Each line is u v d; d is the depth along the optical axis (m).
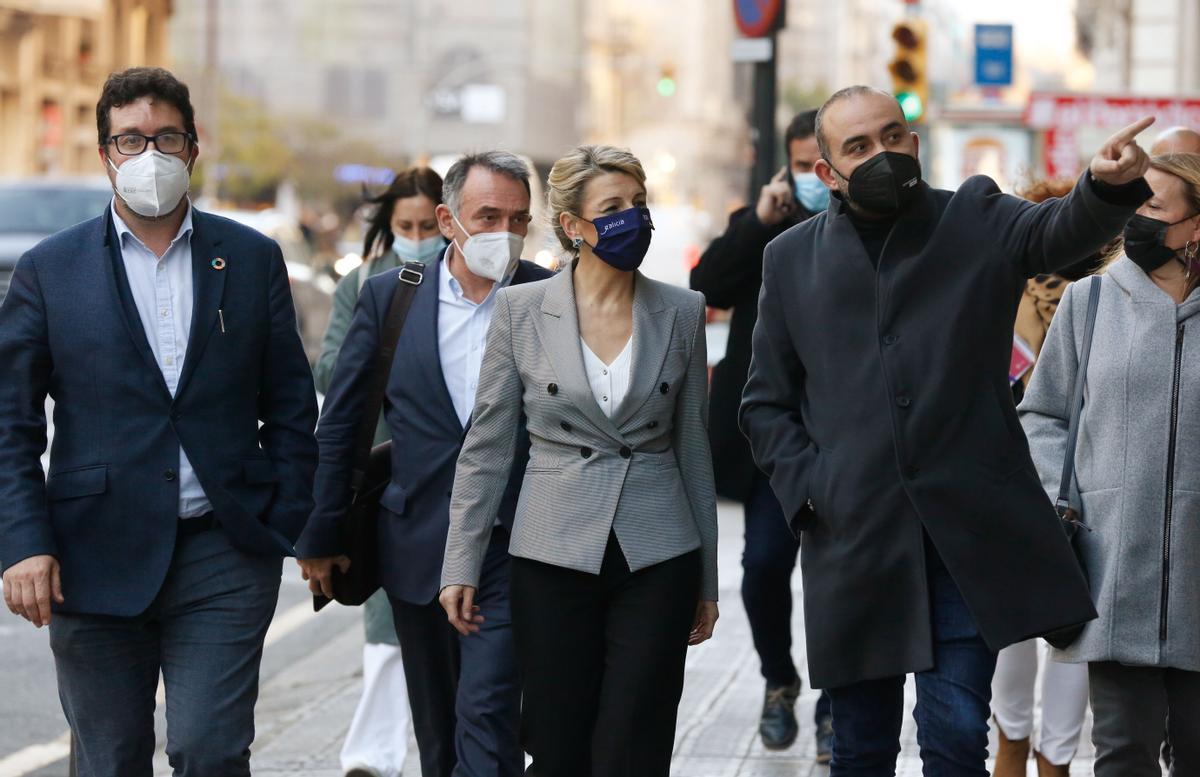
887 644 8.38
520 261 10.43
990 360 8.32
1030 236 8.20
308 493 9.16
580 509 8.62
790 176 12.54
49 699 15.50
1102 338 9.25
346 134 181.62
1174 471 8.98
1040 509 8.30
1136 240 9.09
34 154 100.06
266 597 8.95
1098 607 9.03
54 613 8.76
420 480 10.11
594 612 8.68
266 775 12.69
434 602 10.10
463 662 9.71
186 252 8.99
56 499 8.73
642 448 8.76
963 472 8.24
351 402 10.36
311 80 195.38
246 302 8.99
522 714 8.75
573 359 8.74
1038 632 8.20
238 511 8.75
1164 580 8.95
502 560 9.67
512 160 10.20
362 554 10.39
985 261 8.29
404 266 10.41
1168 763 10.08
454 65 194.25
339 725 14.26
